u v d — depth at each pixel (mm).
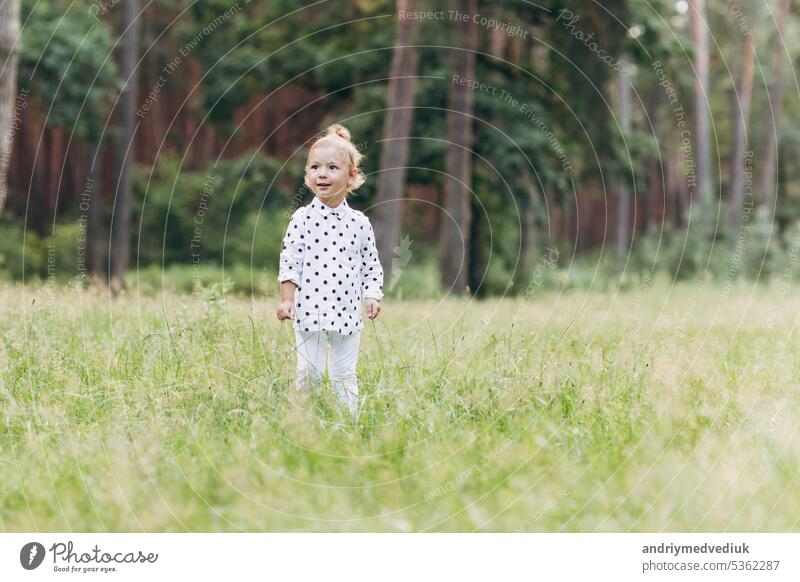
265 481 4613
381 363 6617
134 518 4445
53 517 4469
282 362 6270
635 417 5520
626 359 6746
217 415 5512
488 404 5723
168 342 6992
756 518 4488
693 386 6215
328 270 6246
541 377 6082
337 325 6211
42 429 5324
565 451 4980
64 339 7379
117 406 5551
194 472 4711
